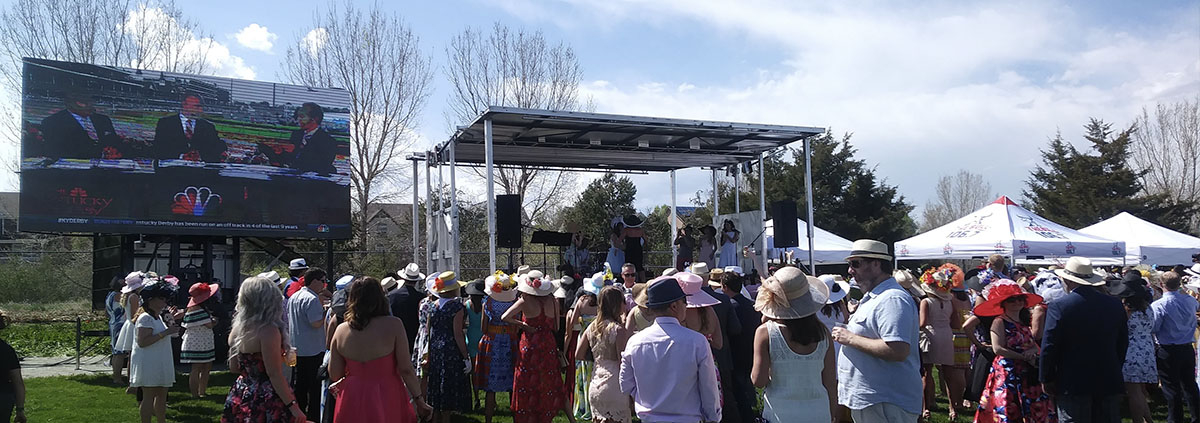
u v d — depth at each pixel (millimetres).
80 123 14477
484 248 25969
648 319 6016
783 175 38562
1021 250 14797
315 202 16156
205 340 9984
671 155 17281
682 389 4301
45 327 18141
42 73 14289
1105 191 38906
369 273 22859
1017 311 5996
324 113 16453
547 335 7250
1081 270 5656
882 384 4328
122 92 14828
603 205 29953
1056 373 5609
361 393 4984
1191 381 7414
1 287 23141
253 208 15609
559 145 15695
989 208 16438
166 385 7297
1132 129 39625
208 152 15352
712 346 6227
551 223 31516
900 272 8242
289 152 16031
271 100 16000
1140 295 7070
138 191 14766
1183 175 41719
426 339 7918
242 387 5109
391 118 27062
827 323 6809
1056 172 41219
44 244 26844
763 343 4402
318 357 7641
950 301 8008
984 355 7289
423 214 28156
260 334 5027
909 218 43906
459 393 7746
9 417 5719
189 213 15094
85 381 11383
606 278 8742
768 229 18203
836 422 4422
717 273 8227
